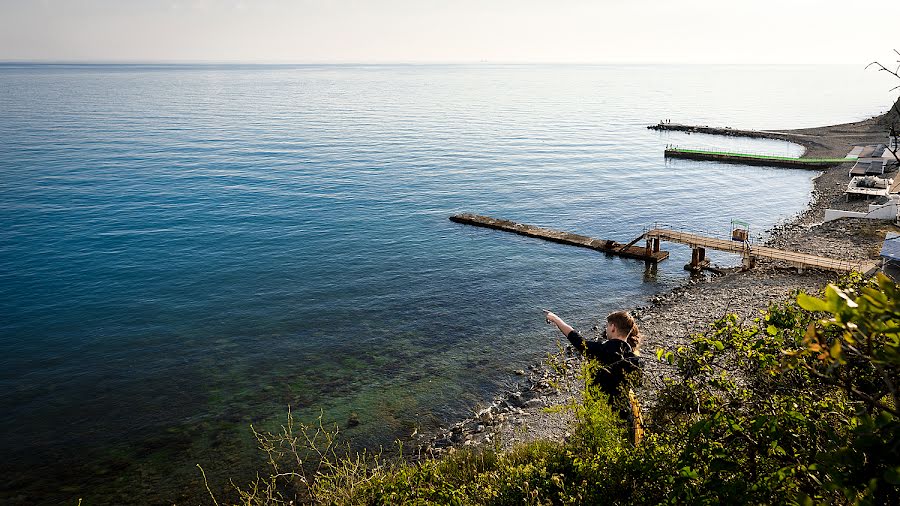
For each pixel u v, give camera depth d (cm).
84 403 2059
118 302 3002
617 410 606
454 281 3328
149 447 1802
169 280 3325
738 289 2934
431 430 1859
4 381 2212
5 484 1645
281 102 18362
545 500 574
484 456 1304
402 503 682
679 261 3706
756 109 16388
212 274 3434
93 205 5041
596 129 11650
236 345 2512
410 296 3091
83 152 7906
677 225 4753
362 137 10075
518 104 18050
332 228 4488
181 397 2092
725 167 7500
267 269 3528
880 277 219
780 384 475
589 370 596
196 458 1742
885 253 2792
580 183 6397
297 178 6494
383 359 2367
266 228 4459
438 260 3719
